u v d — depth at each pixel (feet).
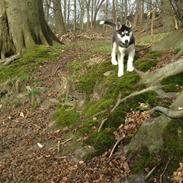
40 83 8.86
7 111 8.68
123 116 6.10
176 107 5.60
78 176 5.55
